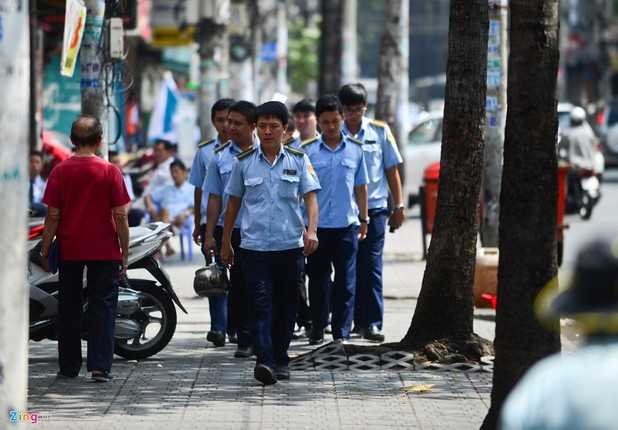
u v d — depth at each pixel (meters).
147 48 47.06
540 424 4.28
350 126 14.91
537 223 9.00
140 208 24.16
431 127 36.09
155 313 16.94
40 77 27.02
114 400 11.30
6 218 6.75
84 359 13.53
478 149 13.07
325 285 14.29
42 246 12.04
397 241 27.45
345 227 14.06
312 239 11.95
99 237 11.98
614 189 43.50
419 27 122.06
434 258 13.20
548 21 8.98
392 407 11.06
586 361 4.38
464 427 10.29
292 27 82.94
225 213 12.51
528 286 9.03
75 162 11.99
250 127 13.48
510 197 9.05
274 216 11.93
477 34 12.90
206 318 16.83
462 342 13.11
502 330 9.15
